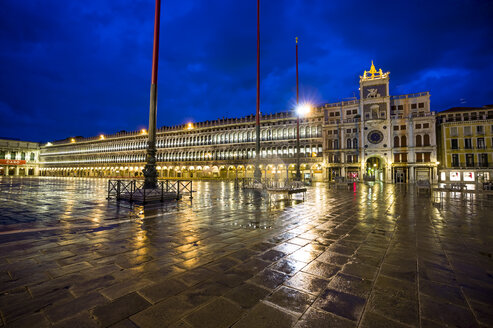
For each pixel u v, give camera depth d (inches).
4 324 90.4
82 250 177.5
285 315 99.3
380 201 501.0
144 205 412.8
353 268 148.7
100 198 522.3
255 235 223.5
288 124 2087.8
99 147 3287.4
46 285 122.3
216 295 114.7
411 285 126.7
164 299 110.6
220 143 2407.7
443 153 1568.7
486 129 1466.5
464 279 133.9
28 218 296.7
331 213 346.3
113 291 117.3
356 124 1750.7
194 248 184.7
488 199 527.8
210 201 477.4
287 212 350.3
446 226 264.5
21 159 3772.1
